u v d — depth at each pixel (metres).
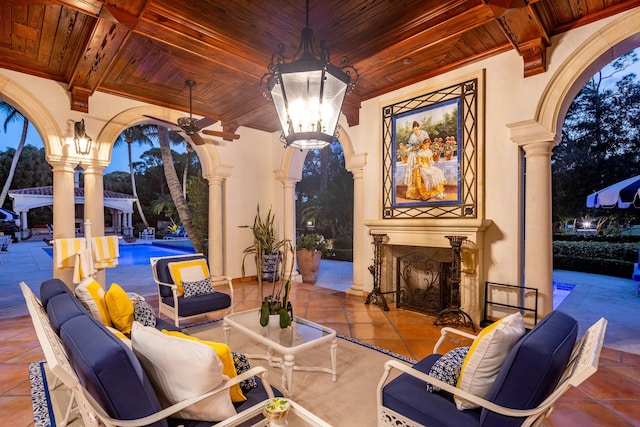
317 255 6.99
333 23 3.26
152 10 2.86
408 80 4.58
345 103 5.05
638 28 2.89
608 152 8.94
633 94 8.61
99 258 4.12
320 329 2.78
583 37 3.18
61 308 1.72
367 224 4.89
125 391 1.20
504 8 2.65
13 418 2.11
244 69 3.85
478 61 3.93
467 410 1.56
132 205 20.81
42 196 17.80
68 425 2.03
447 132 4.20
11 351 3.15
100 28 3.11
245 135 6.59
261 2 2.96
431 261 4.47
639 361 2.93
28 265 9.03
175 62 4.02
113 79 4.52
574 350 1.53
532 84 3.51
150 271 8.13
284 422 1.35
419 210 4.49
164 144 8.38
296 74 2.05
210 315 4.40
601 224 8.91
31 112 4.22
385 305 4.57
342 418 2.13
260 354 3.13
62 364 1.18
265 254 6.55
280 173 6.75
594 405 2.26
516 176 3.66
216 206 6.21
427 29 3.11
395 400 1.70
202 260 4.12
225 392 1.43
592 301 5.17
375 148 5.05
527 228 3.56
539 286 3.46
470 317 3.83
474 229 3.79
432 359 2.07
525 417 1.31
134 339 1.48
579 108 9.30
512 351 1.36
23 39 3.52
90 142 4.60
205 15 3.08
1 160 19.73
